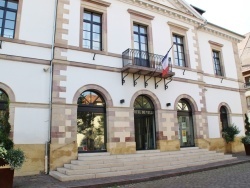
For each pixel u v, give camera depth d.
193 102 14.76
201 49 17.09
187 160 11.28
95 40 12.42
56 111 10.33
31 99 10.10
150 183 7.89
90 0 12.38
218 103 16.86
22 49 10.38
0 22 10.41
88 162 9.52
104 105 11.88
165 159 10.88
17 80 9.99
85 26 12.27
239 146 17.02
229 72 18.41
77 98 10.94
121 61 12.69
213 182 7.55
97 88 11.59
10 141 7.38
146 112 13.16
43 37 10.95
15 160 7.03
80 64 11.31
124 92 12.34
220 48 18.34
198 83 15.31
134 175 8.83
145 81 13.16
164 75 13.10
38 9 11.13
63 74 10.84
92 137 11.26
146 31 14.34
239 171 9.48
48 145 9.95
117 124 11.75
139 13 14.00
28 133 9.77
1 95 9.80
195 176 8.88
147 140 12.91
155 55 13.71
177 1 15.80
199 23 16.61
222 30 18.33
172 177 8.84
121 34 13.09
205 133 14.81
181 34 15.62
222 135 16.47
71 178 8.24
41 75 10.53
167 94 13.80
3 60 9.91
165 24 15.00
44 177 8.95
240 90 18.56
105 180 7.98
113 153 11.31
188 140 14.34
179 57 15.37
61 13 11.45
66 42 11.27
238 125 17.66
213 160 11.97
